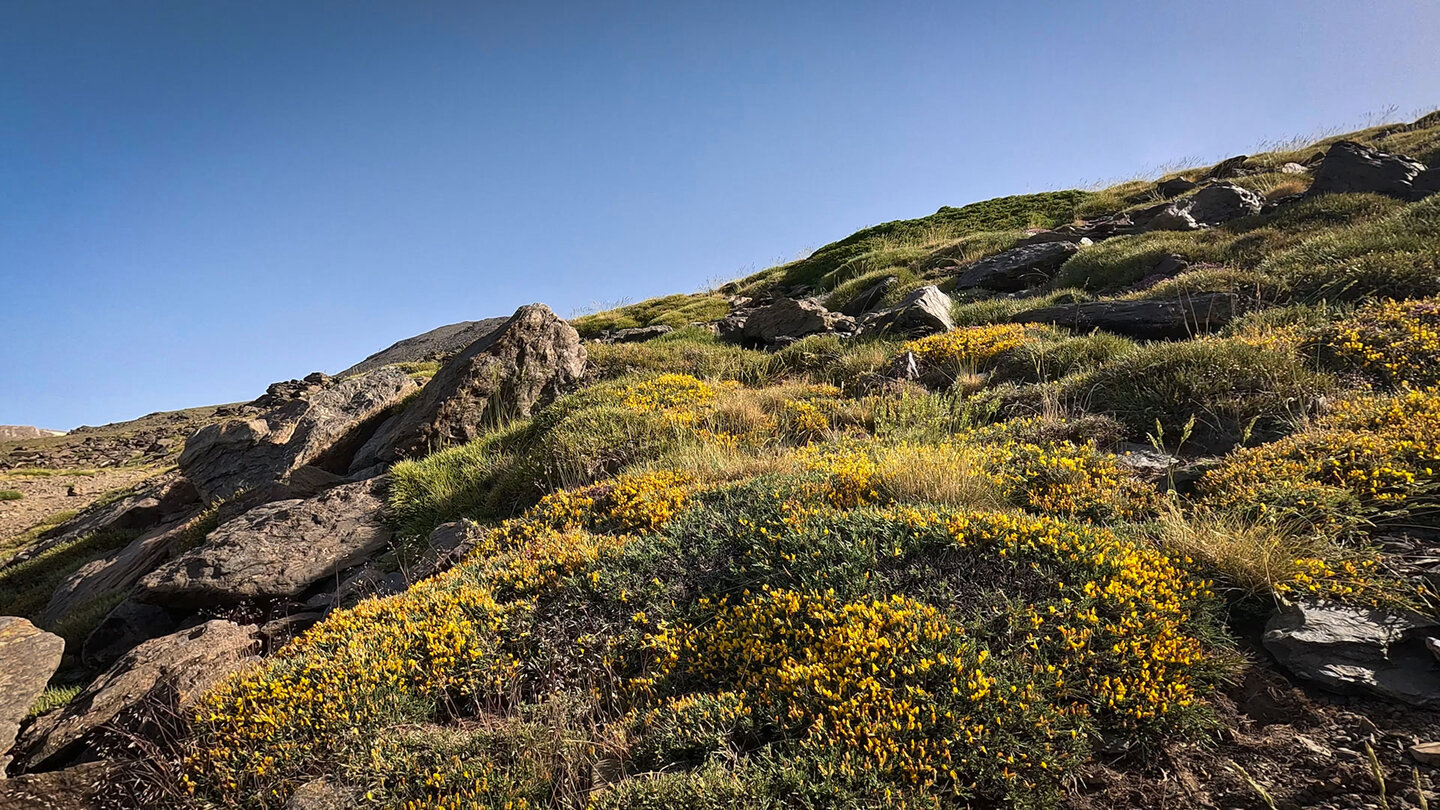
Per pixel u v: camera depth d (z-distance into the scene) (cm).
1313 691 369
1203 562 465
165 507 1922
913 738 362
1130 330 1159
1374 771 302
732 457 870
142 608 991
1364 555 440
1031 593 445
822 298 2409
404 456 1316
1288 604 414
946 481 616
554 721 444
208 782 455
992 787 343
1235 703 374
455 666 512
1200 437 730
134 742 491
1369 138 2584
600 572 579
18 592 1745
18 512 3147
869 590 477
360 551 938
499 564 658
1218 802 320
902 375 1154
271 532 973
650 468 861
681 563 576
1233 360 797
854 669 402
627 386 1259
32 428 7425
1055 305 1377
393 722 464
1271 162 2534
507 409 1411
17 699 641
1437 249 1039
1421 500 484
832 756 355
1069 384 911
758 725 398
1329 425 620
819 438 965
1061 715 362
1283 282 1108
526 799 384
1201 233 1666
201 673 594
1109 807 330
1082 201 2927
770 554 546
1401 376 718
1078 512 574
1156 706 363
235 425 1623
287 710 487
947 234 2911
